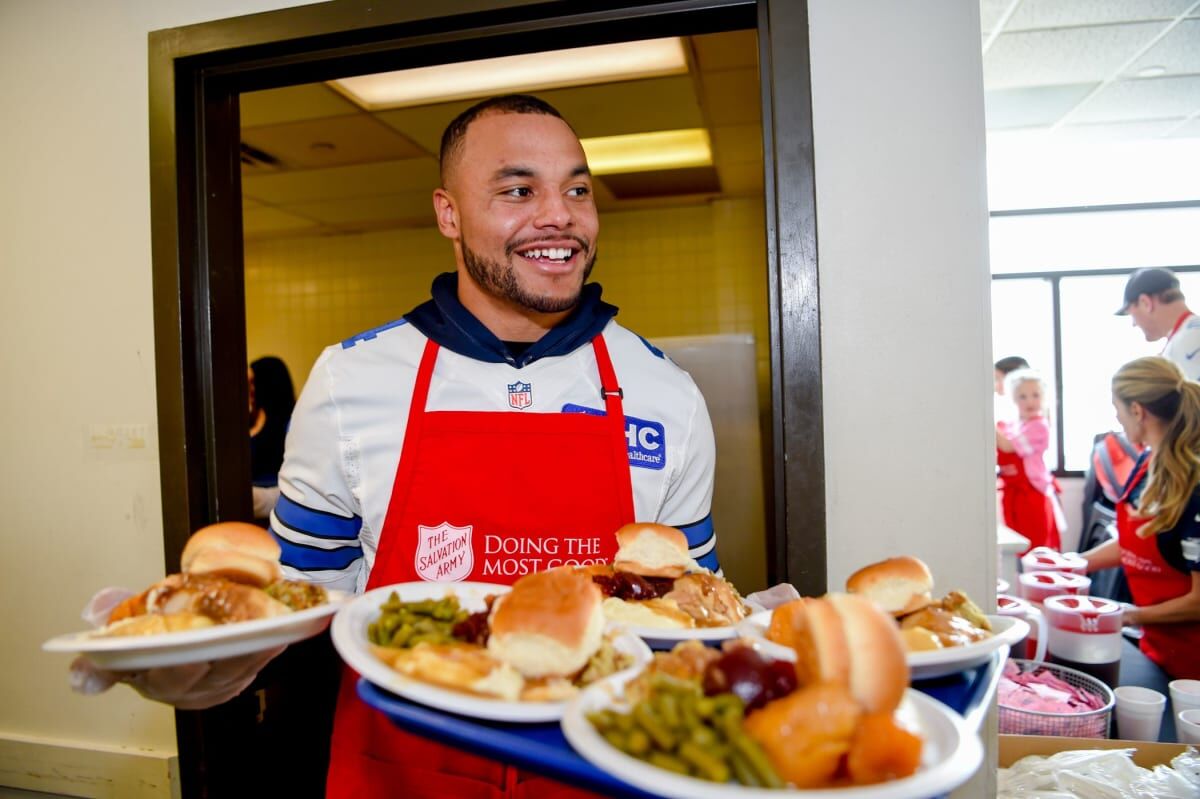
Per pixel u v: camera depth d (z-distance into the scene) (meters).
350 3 1.33
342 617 0.77
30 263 1.53
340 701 1.19
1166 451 2.30
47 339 1.52
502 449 1.23
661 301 4.95
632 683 0.61
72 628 1.52
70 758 1.49
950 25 1.16
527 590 0.73
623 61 2.63
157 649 0.69
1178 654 2.17
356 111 2.98
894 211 1.18
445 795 1.10
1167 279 2.92
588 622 0.70
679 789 0.45
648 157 3.87
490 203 1.25
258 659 0.84
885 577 0.87
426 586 0.90
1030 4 2.47
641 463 1.31
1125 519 2.46
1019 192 4.48
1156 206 4.30
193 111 1.47
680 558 1.00
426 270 5.13
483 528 1.22
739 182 4.42
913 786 0.46
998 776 1.30
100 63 1.48
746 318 4.83
